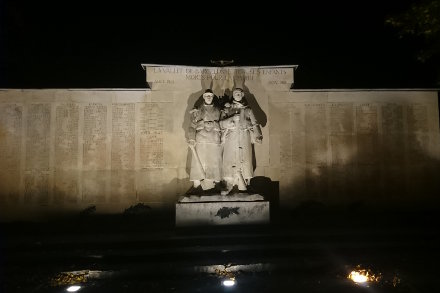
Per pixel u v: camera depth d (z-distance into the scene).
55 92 14.77
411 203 15.02
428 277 9.05
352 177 15.04
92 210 14.25
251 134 13.57
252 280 9.09
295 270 9.74
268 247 10.70
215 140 13.20
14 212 14.35
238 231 12.48
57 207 14.44
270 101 15.11
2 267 9.80
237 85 15.05
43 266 9.92
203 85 14.96
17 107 14.67
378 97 15.34
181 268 9.66
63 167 14.59
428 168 15.16
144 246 11.08
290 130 15.09
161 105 14.91
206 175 13.09
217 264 9.88
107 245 11.02
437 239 11.61
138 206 14.34
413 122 15.30
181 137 14.80
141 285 8.90
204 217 12.62
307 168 15.00
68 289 8.58
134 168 14.70
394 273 9.34
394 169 15.12
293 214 14.48
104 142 14.75
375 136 15.22
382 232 12.02
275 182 14.89
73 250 10.79
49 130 14.67
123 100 14.91
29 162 14.54
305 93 15.21
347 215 14.80
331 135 15.16
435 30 11.82
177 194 14.61
